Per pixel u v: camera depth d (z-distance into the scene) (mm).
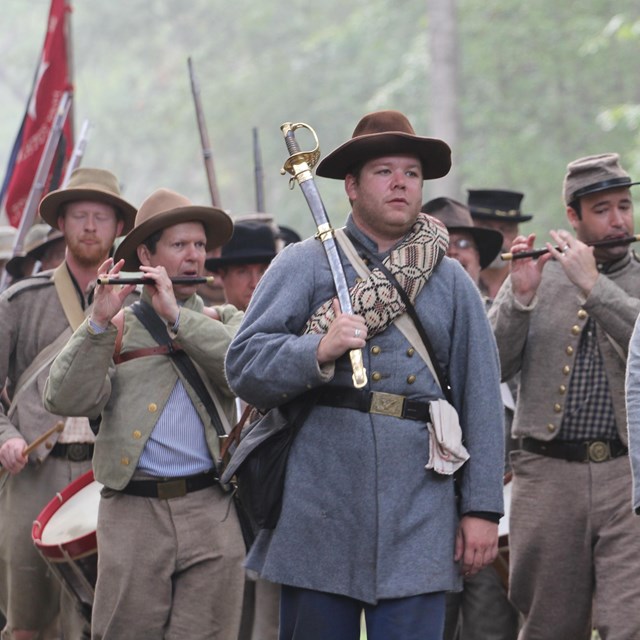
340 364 14594
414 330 14633
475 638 20047
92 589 18266
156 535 17266
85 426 20047
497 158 68750
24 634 20312
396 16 84562
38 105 28938
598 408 17812
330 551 14477
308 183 14977
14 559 20031
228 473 14820
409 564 14383
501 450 14719
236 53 101125
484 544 14570
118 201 20312
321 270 14789
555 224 68938
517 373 20031
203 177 105500
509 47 70250
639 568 17422
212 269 22422
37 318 20078
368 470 14453
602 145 69688
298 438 14648
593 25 68562
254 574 19750
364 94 86500
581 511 17812
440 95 68875
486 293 23844
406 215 14727
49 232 25781
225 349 17328
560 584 17969
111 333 16906
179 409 17484
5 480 20172
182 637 17188
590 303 17531
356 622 14680
